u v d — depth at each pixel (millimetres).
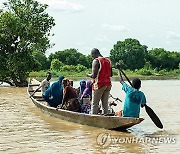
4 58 34031
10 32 33812
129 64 104812
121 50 105562
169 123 12703
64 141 9820
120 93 26031
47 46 35219
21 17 34500
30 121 13055
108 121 11273
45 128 11703
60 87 14734
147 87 34094
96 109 12070
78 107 13250
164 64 106750
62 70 75688
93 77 11891
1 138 10219
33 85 26156
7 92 26734
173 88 32500
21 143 9594
